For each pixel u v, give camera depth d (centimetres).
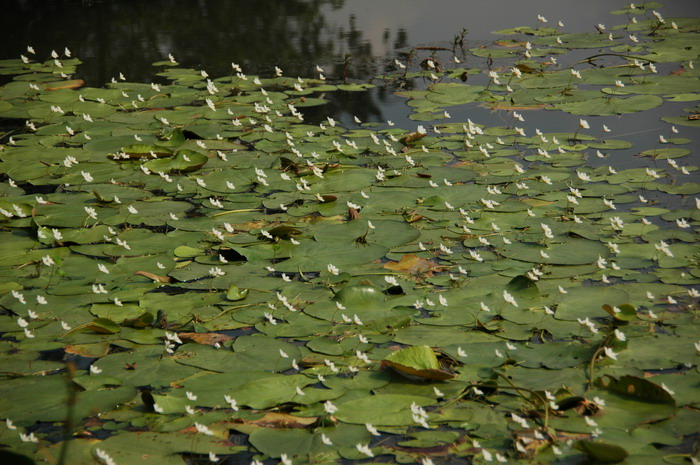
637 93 1725
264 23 2564
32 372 775
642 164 1328
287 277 970
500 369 759
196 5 2819
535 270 934
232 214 1180
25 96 1844
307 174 1335
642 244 1016
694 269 944
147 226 1152
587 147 1423
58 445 652
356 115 1686
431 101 1762
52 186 1318
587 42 2219
